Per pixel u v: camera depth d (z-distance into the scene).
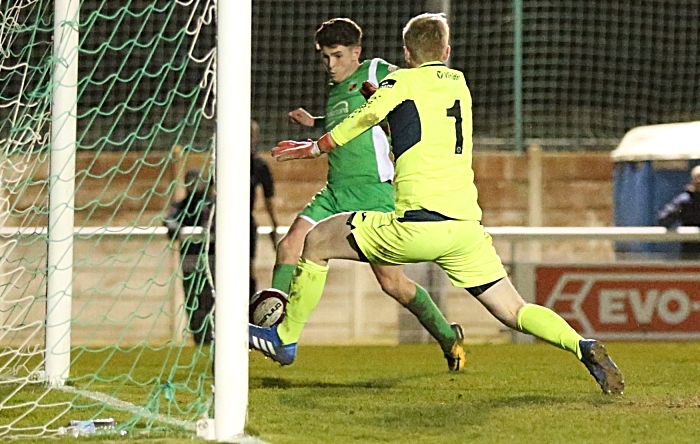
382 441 14.82
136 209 43.62
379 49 43.84
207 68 17.14
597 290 33.47
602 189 46.75
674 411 17.38
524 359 26.86
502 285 18.78
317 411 17.55
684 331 33.41
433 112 17.89
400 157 18.02
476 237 18.41
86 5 34.88
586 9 44.69
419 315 23.14
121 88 46.03
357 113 17.88
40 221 29.67
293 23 46.88
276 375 23.41
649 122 50.47
